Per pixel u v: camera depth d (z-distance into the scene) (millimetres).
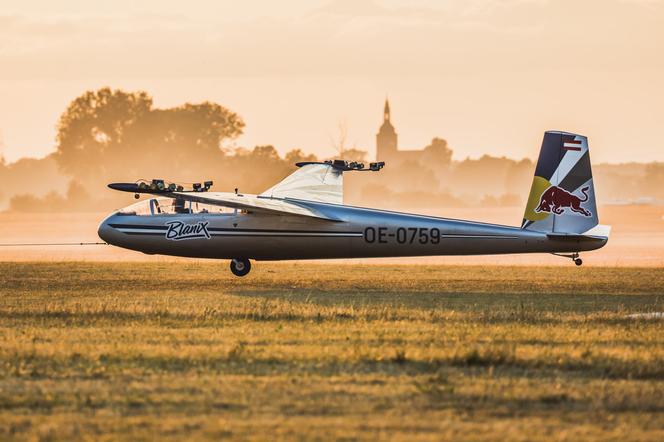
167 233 122375
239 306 91625
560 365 61438
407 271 136750
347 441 45656
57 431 46844
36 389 54812
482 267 145375
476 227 120062
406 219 121000
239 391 54375
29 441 45375
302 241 121188
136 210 124000
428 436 46375
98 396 53312
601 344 69125
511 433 46906
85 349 65688
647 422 48906
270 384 56062
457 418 49375
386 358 62875
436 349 66438
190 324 78312
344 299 100250
